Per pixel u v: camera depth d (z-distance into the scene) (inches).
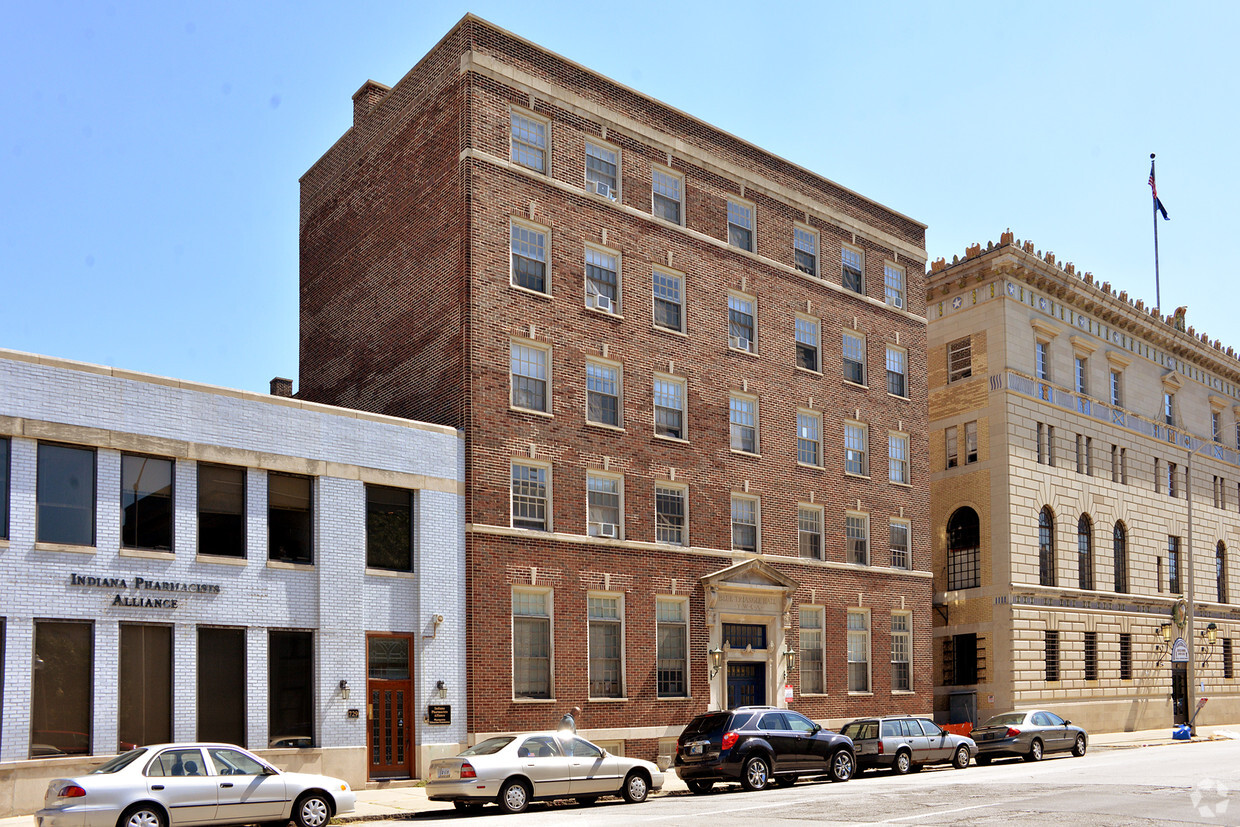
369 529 1107.9
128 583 936.9
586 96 1360.7
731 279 1486.2
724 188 1504.7
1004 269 1902.1
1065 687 1884.8
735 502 1441.9
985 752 1321.4
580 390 1293.1
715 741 1016.9
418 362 1283.2
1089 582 1999.3
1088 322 2094.0
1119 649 2027.6
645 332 1371.8
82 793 696.4
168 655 955.3
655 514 1343.5
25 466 894.4
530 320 1257.4
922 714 1611.7
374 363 1374.3
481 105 1254.3
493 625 1167.0
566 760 906.1
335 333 1476.4
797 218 1599.4
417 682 1106.1
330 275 1505.9
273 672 1021.2
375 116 1441.9
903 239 1765.5
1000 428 1872.5
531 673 1196.5
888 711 1563.7
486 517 1182.9
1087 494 2011.6
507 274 1247.5
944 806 813.2
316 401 1505.9
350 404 1418.6
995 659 1819.6
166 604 956.6
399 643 1112.8
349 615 1072.8
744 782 1013.2
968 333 1952.5
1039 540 1893.5
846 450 1606.8
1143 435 2197.3
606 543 1277.1
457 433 1182.3
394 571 1115.9
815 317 1595.7
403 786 1071.6
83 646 908.0
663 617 1332.4
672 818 769.6
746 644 1413.6
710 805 870.4
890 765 1167.0
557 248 1298.0
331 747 1036.5
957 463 1940.2
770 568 1425.9
